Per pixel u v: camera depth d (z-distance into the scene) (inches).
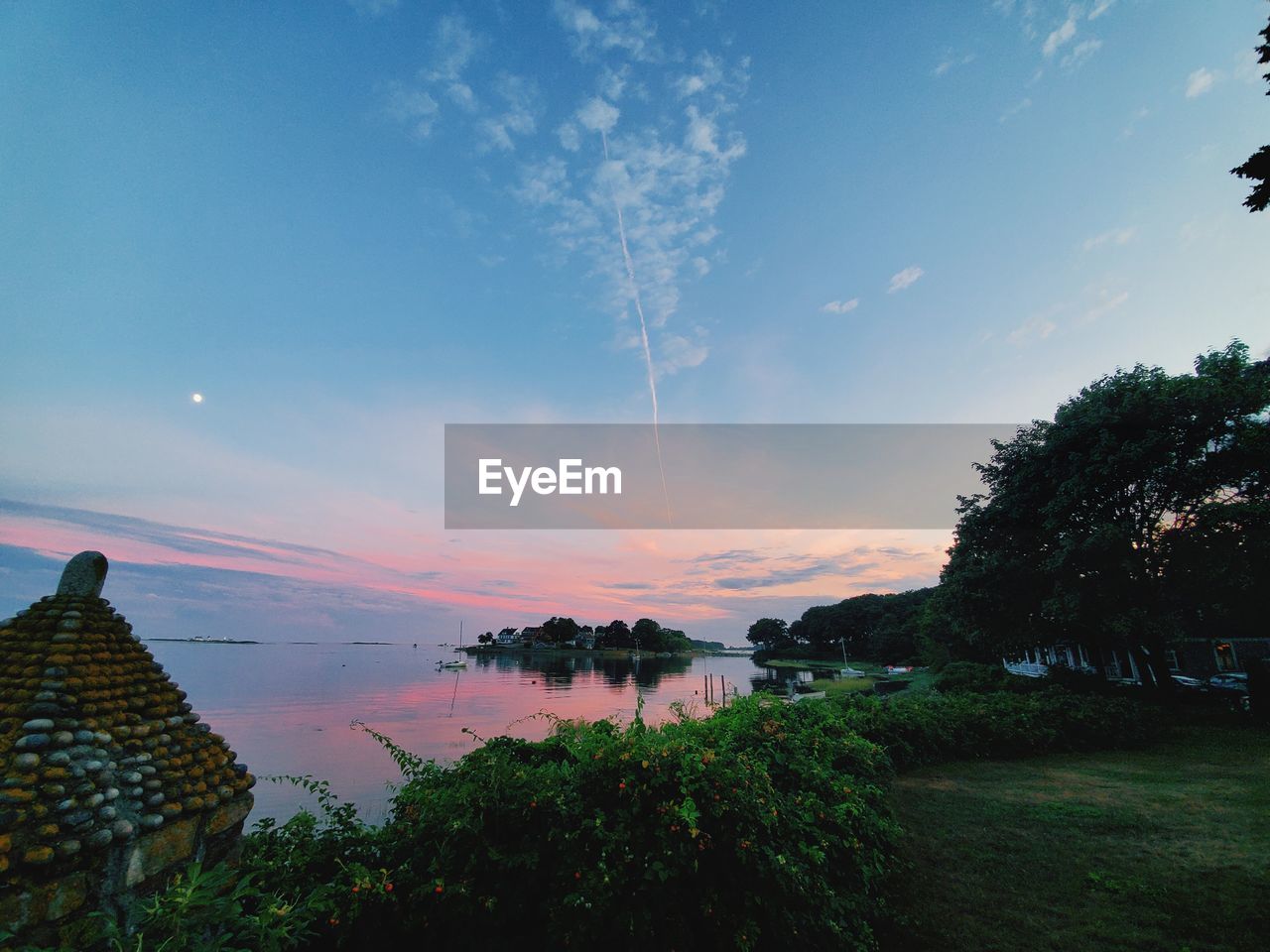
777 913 149.3
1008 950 185.3
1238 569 695.7
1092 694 687.7
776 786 209.3
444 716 1491.1
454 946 130.0
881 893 211.0
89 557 125.5
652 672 4362.7
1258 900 212.8
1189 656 1419.8
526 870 138.8
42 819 90.1
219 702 1742.1
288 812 534.3
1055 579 800.3
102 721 106.9
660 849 143.4
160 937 92.4
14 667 105.5
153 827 105.6
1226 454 709.9
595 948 136.5
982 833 298.0
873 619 4451.3
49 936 86.8
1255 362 747.4
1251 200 201.2
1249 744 544.7
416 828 143.2
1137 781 408.2
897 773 435.8
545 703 1904.5
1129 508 799.1
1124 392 813.2
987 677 924.6
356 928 124.3
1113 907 213.8
